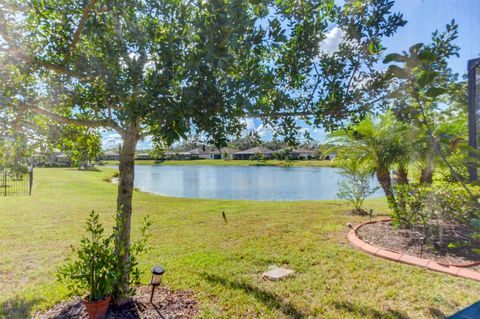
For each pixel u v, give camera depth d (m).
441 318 3.24
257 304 3.57
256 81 2.17
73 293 3.44
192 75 1.69
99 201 11.52
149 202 11.98
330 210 9.70
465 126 4.45
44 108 2.78
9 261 4.97
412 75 1.42
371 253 5.15
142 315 3.29
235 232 6.80
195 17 1.81
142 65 1.90
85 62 2.38
